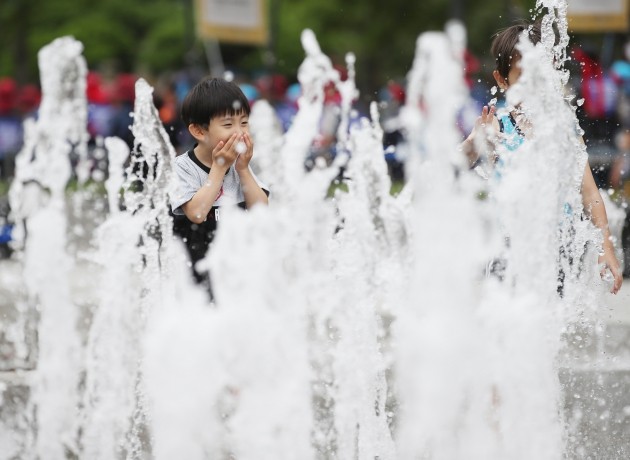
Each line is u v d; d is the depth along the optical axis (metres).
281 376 7.90
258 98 30.70
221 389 8.75
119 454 9.23
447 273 7.36
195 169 10.00
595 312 9.33
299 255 9.91
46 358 10.74
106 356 9.95
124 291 9.99
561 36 9.53
